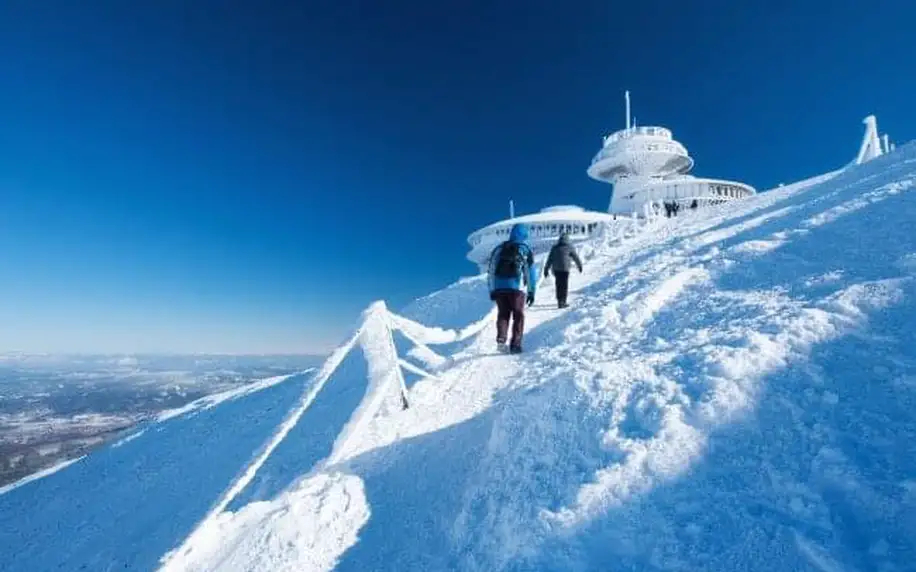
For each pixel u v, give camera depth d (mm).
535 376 5480
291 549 3621
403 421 5199
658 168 48125
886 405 3225
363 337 6180
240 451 6641
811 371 3684
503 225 46844
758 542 2605
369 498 4066
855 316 4180
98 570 4984
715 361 4055
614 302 7230
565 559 2855
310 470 4629
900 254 5148
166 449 8633
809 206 9109
